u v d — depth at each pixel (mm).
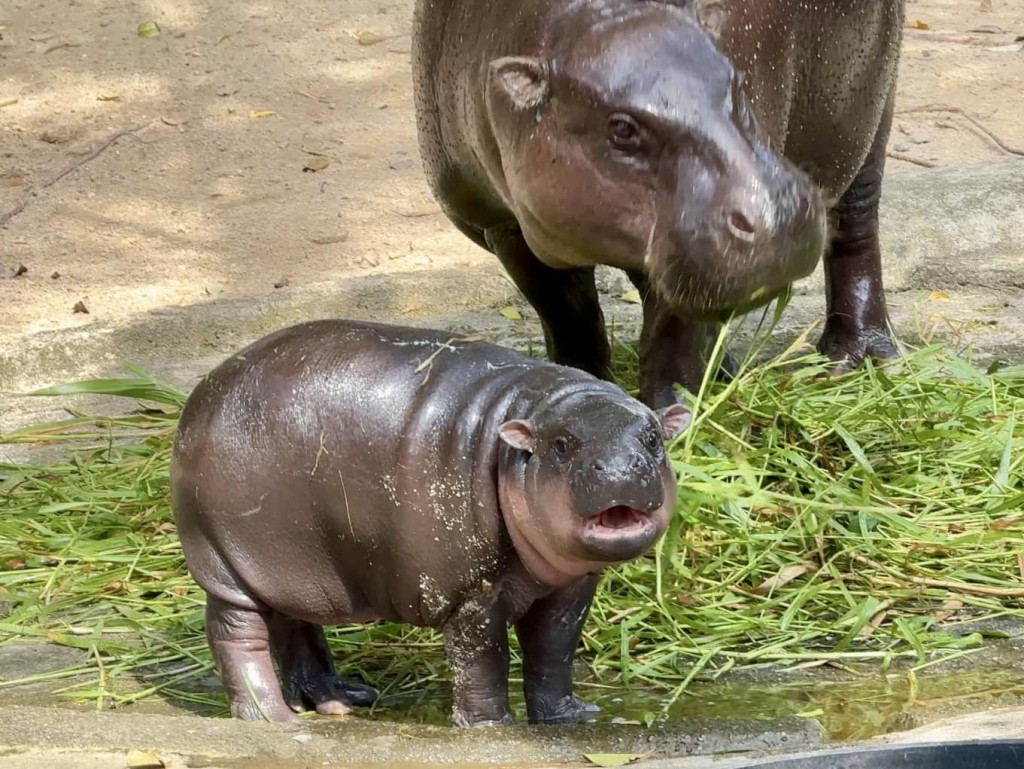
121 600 5195
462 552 3869
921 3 14391
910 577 5055
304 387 4086
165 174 11164
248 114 12086
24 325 8828
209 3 13828
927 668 4477
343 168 11156
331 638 4809
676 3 4898
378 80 12672
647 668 4426
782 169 4500
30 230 10289
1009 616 4891
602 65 4695
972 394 6316
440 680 4547
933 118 11602
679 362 5621
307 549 4098
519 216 5238
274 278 9484
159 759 3680
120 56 12977
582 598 4023
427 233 10047
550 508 3652
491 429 3867
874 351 7199
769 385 5938
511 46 5082
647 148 4637
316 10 13789
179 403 6809
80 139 11719
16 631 4992
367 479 3955
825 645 4691
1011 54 12906
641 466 3590
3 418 7496
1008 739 3332
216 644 4223
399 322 8711
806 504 5074
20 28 13445
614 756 3607
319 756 3689
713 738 3736
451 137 5805
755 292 4453
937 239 9086
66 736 3793
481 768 3607
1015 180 9461
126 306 9117
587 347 6375
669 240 4539
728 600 4844
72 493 6031
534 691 4078
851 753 3295
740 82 4680
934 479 5574
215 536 4172
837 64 5980
